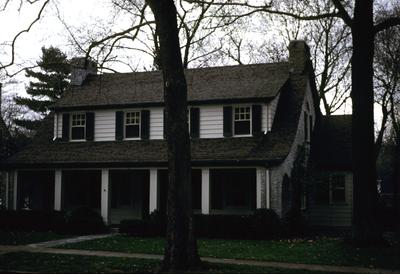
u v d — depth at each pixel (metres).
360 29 19.94
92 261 15.17
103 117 29.16
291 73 29.31
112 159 26.53
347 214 28.98
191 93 27.62
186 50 31.83
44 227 25.97
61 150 28.84
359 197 19.64
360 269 14.13
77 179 30.72
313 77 30.94
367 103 19.89
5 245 19.78
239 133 26.33
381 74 35.00
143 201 29.30
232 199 27.72
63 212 25.95
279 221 22.83
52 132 31.06
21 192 28.95
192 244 13.38
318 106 32.31
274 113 26.56
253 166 24.00
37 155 28.67
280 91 27.42
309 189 27.08
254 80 27.92
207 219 23.19
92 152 27.86
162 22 13.67
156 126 27.91
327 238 22.91
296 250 18.03
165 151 26.44
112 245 19.45
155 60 27.83
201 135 26.91
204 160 24.55
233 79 28.47
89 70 32.16
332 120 32.94
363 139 19.81
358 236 19.45
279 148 24.33
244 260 15.77
